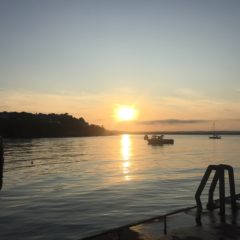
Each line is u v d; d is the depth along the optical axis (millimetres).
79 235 18859
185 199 29094
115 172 52312
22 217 22750
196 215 16562
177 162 72062
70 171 53781
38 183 39688
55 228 20172
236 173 49938
